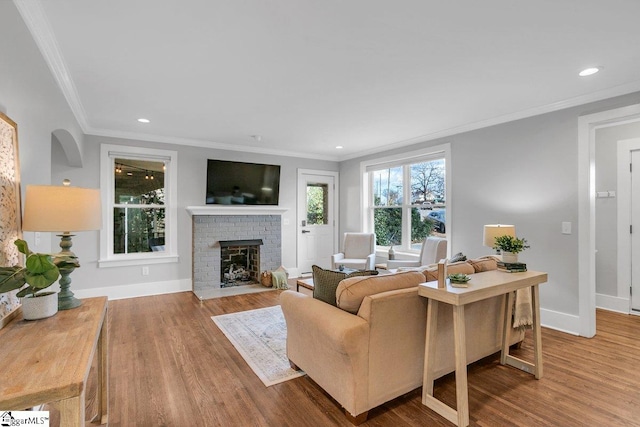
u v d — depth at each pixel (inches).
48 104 89.4
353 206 245.4
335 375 77.7
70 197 66.2
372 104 132.9
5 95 60.7
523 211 142.5
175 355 108.0
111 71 101.4
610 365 101.3
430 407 80.0
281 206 233.8
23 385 37.2
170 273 191.5
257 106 135.6
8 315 57.9
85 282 169.6
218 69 100.6
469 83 111.8
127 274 179.8
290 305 92.1
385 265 196.5
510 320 104.8
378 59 94.3
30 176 75.6
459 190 168.6
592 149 124.2
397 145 205.8
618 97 115.5
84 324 57.0
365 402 74.0
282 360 104.9
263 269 217.2
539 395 85.0
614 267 160.1
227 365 101.3
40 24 74.5
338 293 80.0
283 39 83.4
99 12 71.1
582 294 124.9
